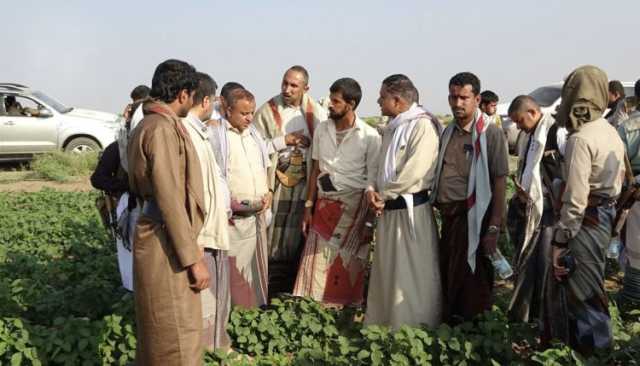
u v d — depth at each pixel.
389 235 5.24
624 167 4.73
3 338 4.60
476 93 4.95
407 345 4.66
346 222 5.91
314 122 6.23
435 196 5.21
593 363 4.34
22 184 14.79
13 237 8.77
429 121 5.13
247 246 5.57
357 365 4.69
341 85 5.64
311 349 4.93
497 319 5.12
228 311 4.93
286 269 6.42
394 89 5.14
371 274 5.44
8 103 16.45
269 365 4.81
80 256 7.83
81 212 10.55
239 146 5.50
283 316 5.32
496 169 4.95
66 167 15.68
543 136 5.32
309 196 6.10
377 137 5.86
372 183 5.67
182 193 3.86
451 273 5.19
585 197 4.23
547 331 4.70
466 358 4.66
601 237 4.37
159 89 3.89
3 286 5.52
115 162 5.38
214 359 4.72
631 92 16.11
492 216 4.97
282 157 6.19
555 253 4.40
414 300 5.16
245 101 5.41
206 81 4.45
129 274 5.59
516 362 4.57
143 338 3.94
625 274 5.98
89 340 4.66
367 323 5.45
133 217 5.32
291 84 6.06
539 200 5.28
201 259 3.89
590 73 4.29
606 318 4.46
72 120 16.62
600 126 4.30
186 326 3.90
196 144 4.36
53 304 5.59
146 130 3.78
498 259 4.94
